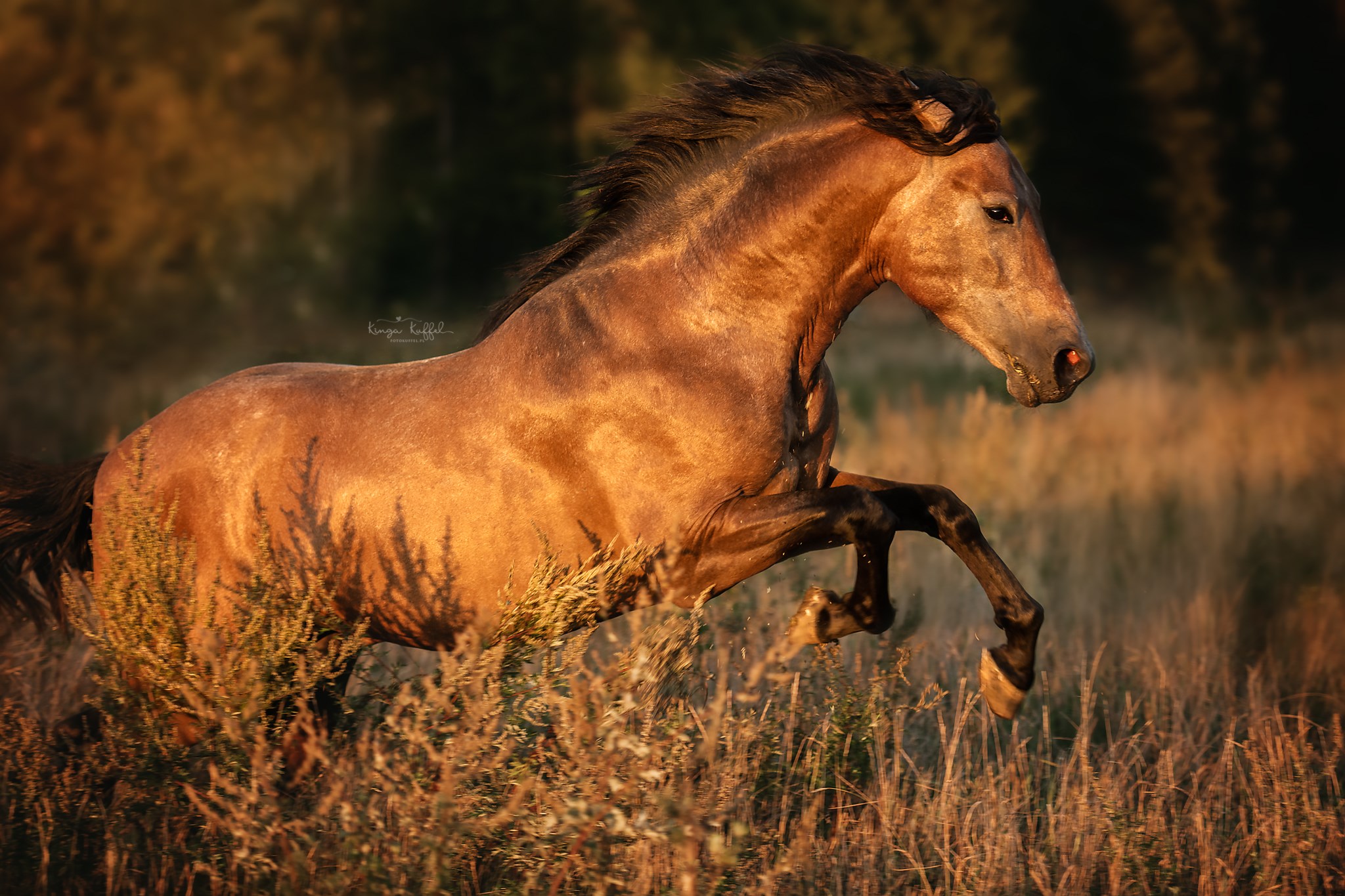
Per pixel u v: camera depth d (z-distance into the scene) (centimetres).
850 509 644
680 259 674
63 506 734
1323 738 805
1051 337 643
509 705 623
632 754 573
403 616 692
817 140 669
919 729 824
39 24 2625
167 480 693
